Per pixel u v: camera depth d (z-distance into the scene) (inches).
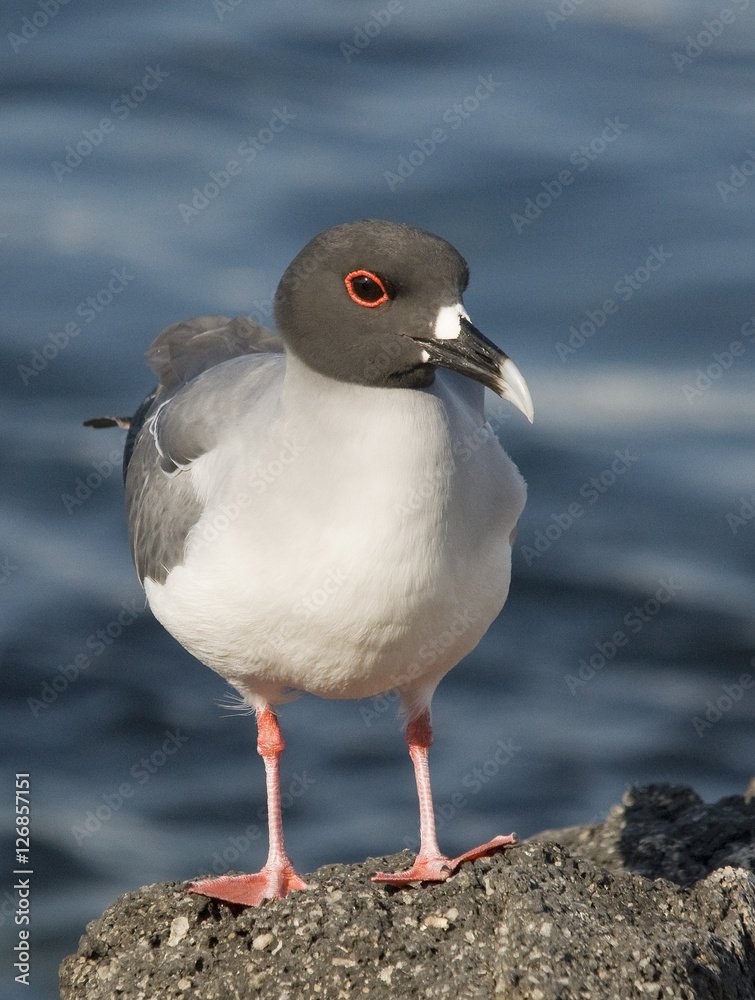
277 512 300.4
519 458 855.7
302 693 354.0
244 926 302.8
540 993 259.9
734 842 384.5
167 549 347.9
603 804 598.9
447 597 306.0
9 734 634.8
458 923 285.7
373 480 292.0
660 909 292.5
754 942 290.0
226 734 639.1
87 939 317.4
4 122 1285.7
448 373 348.8
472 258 1098.1
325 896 298.4
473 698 668.1
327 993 278.7
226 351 423.2
